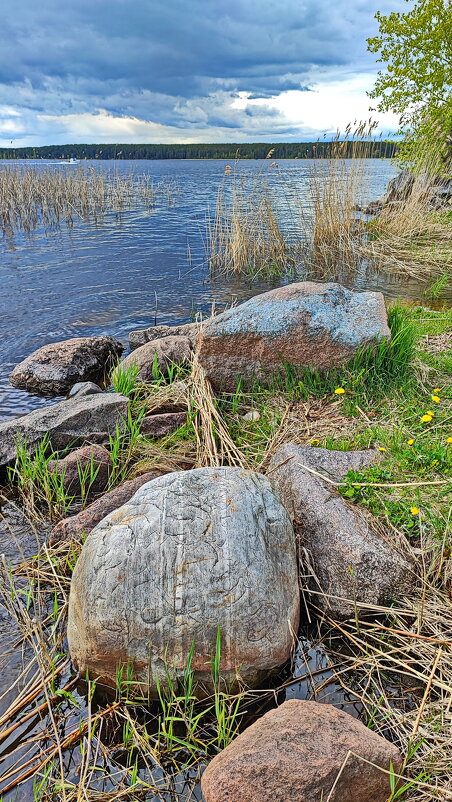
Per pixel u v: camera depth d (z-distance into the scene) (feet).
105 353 20.45
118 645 7.46
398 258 33.76
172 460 13.00
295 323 14.73
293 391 15.11
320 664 8.32
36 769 7.03
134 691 7.72
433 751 6.77
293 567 8.46
